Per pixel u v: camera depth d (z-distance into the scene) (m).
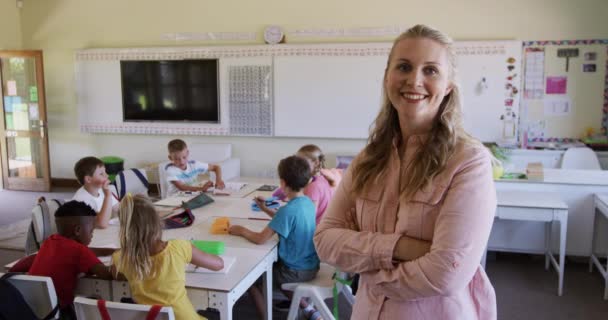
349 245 1.09
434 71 1.02
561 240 3.33
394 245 1.03
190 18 6.22
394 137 1.14
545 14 5.31
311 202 2.63
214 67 6.09
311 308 2.74
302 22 5.89
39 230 2.62
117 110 6.50
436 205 1.00
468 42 5.40
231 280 2.00
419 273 0.97
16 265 2.23
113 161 6.27
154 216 1.85
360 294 1.14
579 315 3.09
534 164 3.83
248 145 6.21
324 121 5.86
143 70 6.33
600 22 5.20
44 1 6.66
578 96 5.35
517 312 3.13
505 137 5.47
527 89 5.43
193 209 3.18
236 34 6.09
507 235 3.87
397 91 1.05
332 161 5.98
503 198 3.51
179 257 1.89
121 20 6.45
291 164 2.55
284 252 2.55
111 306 1.67
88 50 6.46
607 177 3.85
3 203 6.04
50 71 6.77
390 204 1.09
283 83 5.91
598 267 3.54
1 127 6.75
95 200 2.96
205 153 6.11
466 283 0.96
